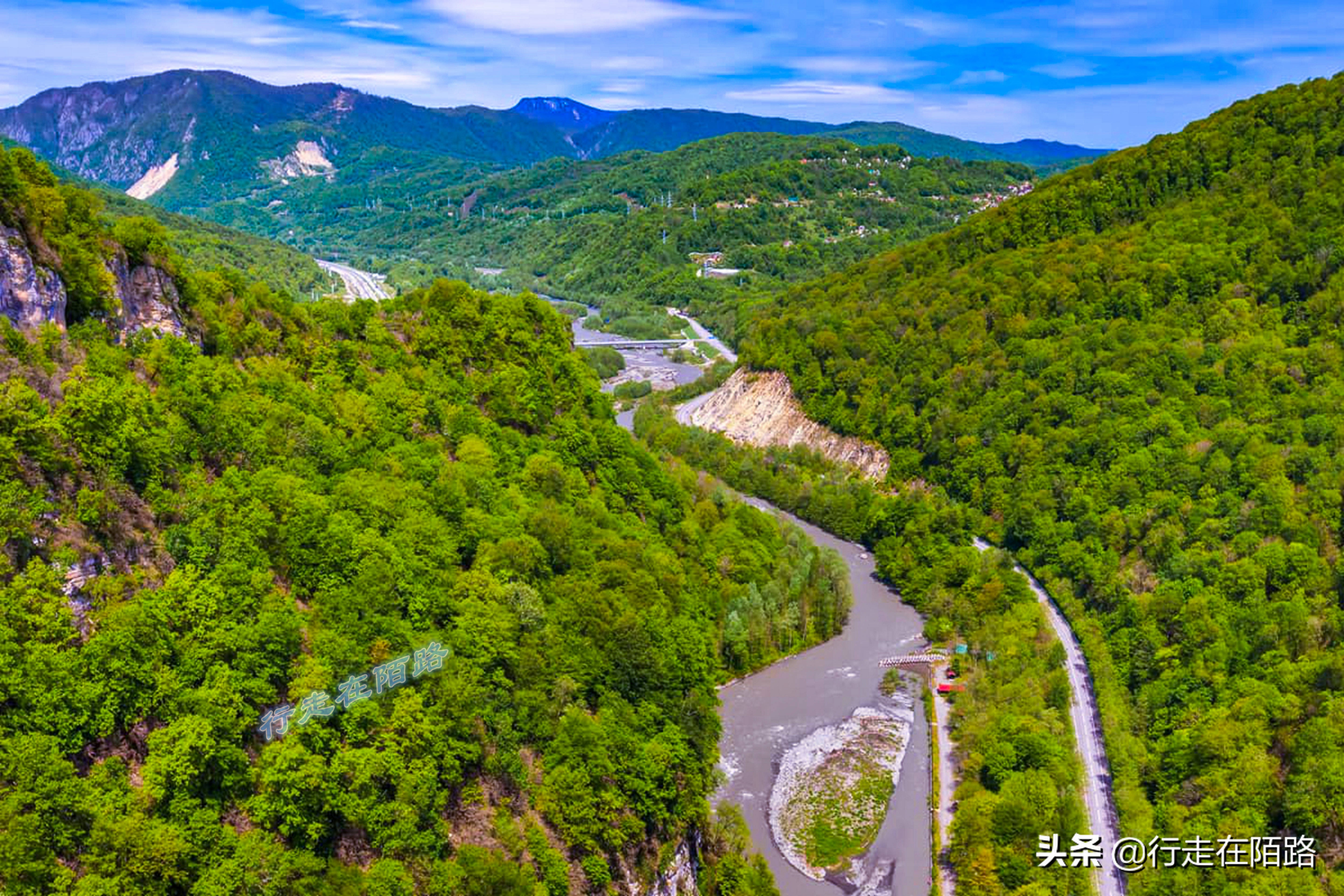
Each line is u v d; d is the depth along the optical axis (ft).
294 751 277.03
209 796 267.39
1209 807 415.03
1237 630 512.63
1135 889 394.32
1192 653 508.53
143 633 271.49
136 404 322.14
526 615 382.63
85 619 273.13
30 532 267.18
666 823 378.94
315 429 398.83
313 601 328.29
